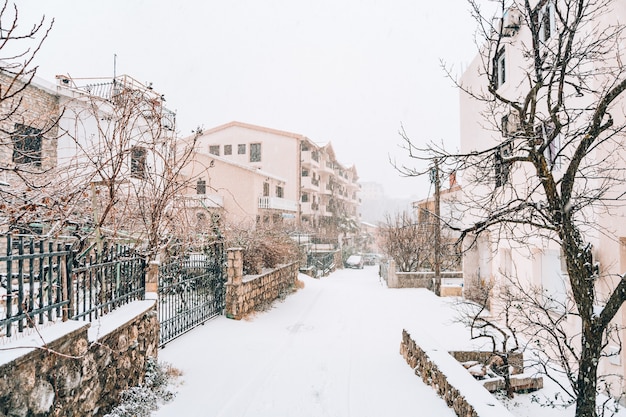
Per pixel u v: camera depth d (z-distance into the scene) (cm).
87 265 462
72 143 1211
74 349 386
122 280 567
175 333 851
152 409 501
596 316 389
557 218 408
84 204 610
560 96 431
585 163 614
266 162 3762
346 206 5866
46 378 343
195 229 902
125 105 609
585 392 384
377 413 521
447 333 831
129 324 514
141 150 697
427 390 589
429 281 1917
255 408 536
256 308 1190
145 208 691
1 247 983
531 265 916
